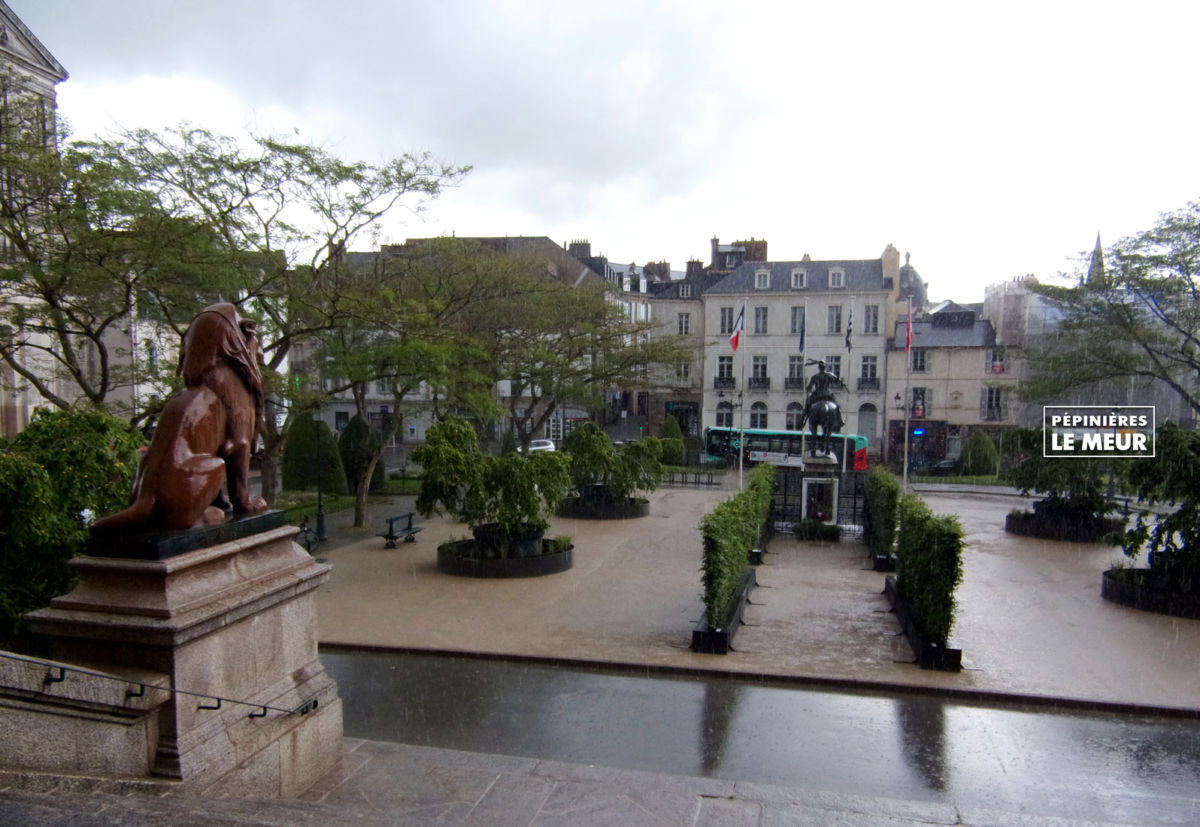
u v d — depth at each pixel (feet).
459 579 56.13
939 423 164.86
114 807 15.01
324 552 65.82
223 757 18.94
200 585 19.22
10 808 14.66
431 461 57.88
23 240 48.29
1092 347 92.17
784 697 34.68
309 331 62.69
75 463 27.96
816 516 77.05
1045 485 76.07
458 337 73.61
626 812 21.09
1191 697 34.22
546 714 32.45
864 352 169.48
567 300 106.11
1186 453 48.42
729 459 155.12
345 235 63.93
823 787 26.17
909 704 34.04
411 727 30.99
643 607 48.73
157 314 56.44
